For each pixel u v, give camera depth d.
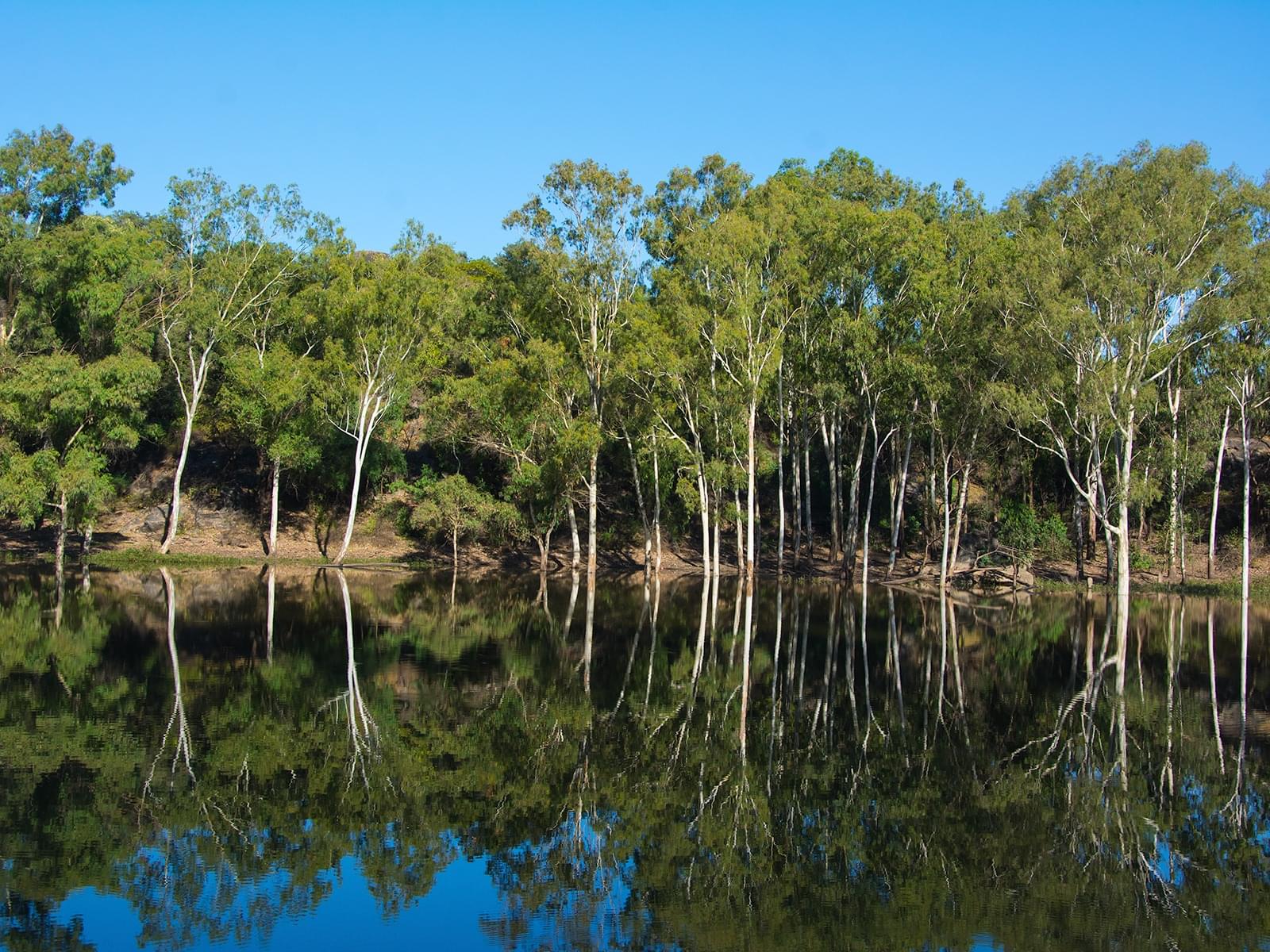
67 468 46.12
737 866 15.29
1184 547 55.62
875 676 29.19
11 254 50.62
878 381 50.06
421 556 61.09
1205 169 41.69
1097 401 41.72
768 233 47.50
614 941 12.66
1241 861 15.62
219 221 54.97
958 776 19.66
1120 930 13.24
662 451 54.56
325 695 24.48
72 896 13.38
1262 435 57.78
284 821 16.31
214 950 12.03
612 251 51.72
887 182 58.75
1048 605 46.59
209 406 60.84
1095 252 42.44
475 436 57.47
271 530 56.34
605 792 18.36
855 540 54.12
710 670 29.64
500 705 24.28
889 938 12.98
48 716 21.67
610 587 52.03
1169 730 23.12
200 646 30.25
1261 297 41.69
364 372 54.69
